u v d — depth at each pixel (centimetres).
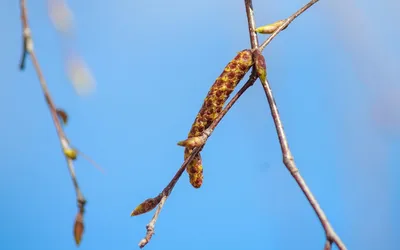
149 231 27
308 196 25
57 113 24
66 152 24
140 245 26
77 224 24
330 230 24
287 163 26
